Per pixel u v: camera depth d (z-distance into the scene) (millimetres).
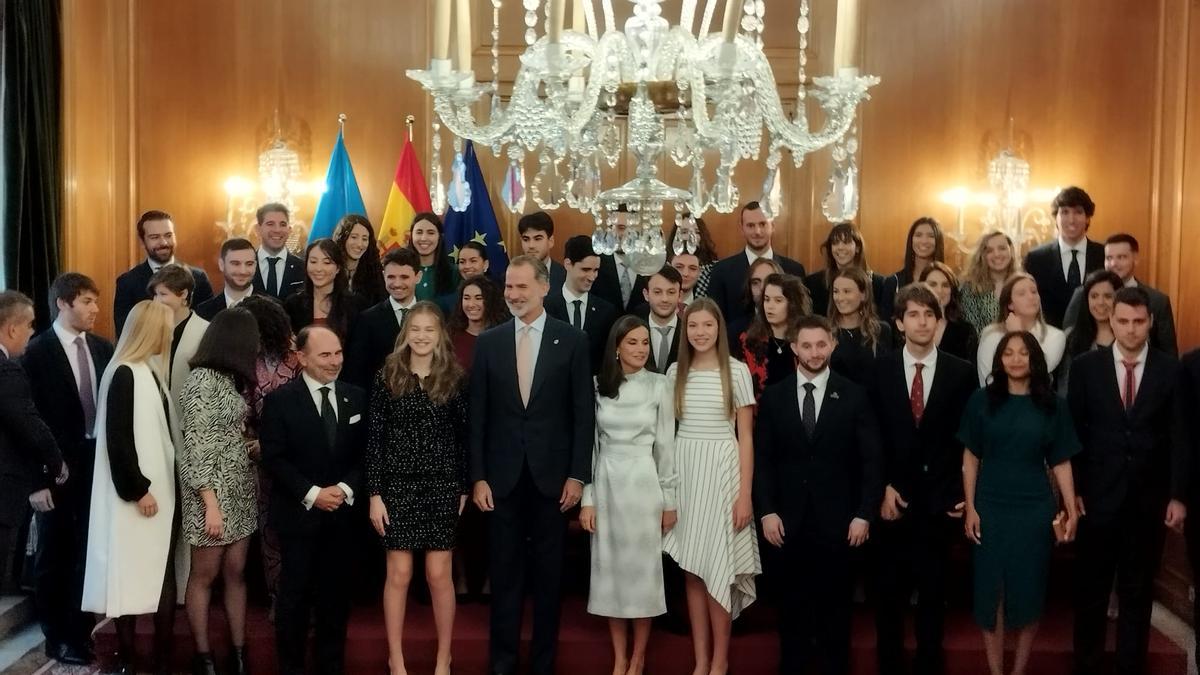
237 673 5336
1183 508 5094
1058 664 5426
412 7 7840
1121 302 5184
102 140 7539
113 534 5051
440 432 5223
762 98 3936
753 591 5379
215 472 5117
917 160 7828
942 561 5293
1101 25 7590
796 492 5266
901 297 5332
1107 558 5230
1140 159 7566
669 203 8031
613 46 3895
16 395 5207
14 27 6434
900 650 5316
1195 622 5207
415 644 5445
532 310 5309
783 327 5672
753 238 6539
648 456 5305
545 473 5250
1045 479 5199
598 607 5258
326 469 5211
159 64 7754
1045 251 6730
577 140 4012
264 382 5559
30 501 5414
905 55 7805
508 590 5285
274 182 7773
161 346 5230
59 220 6945
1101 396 5250
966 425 5262
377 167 7902
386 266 5824
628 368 5352
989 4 7727
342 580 5301
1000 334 5715
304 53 7852
